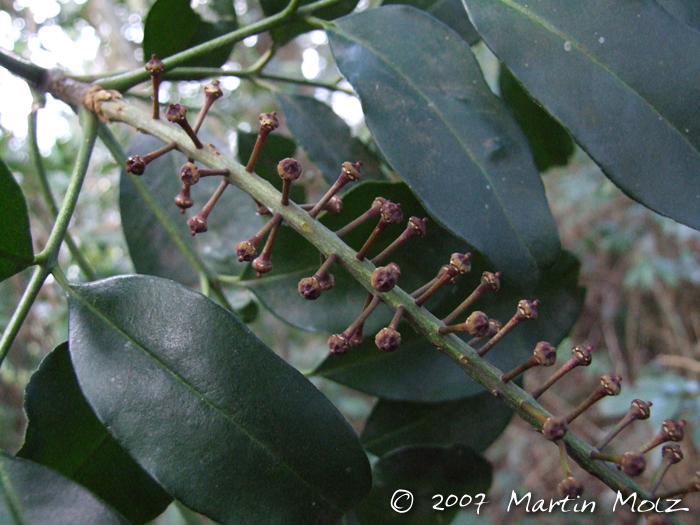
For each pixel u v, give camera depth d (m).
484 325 0.10
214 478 0.10
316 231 0.11
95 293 0.11
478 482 0.15
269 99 0.49
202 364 0.10
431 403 0.17
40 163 0.17
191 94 0.43
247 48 0.50
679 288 0.52
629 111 0.12
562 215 0.57
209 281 0.16
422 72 0.14
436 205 0.12
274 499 0.10
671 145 0.12
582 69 0.12
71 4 0.48
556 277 0.15
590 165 0.53
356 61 0.14
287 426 0.10
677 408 0.28
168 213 0.18
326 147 0.19
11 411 0.43
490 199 0.13
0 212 0.11
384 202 0.11
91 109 0.14
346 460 0.11
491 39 0.13
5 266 0.11
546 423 0.10
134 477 0.12
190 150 0.12
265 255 0.11
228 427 0.10
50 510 0.10
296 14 0.15
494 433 0.16
